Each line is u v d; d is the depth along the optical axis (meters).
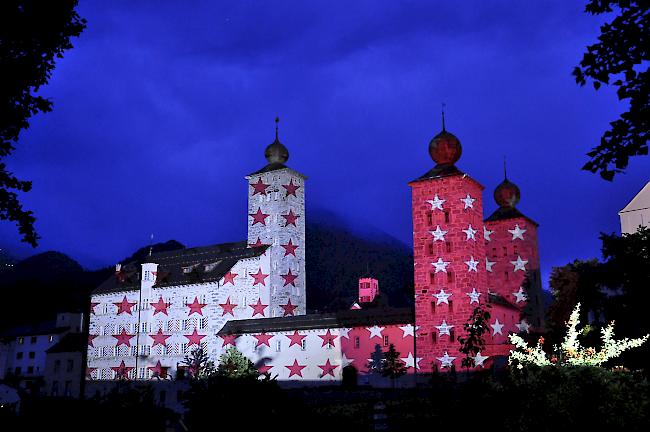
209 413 15.98
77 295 144.12
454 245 65.12
